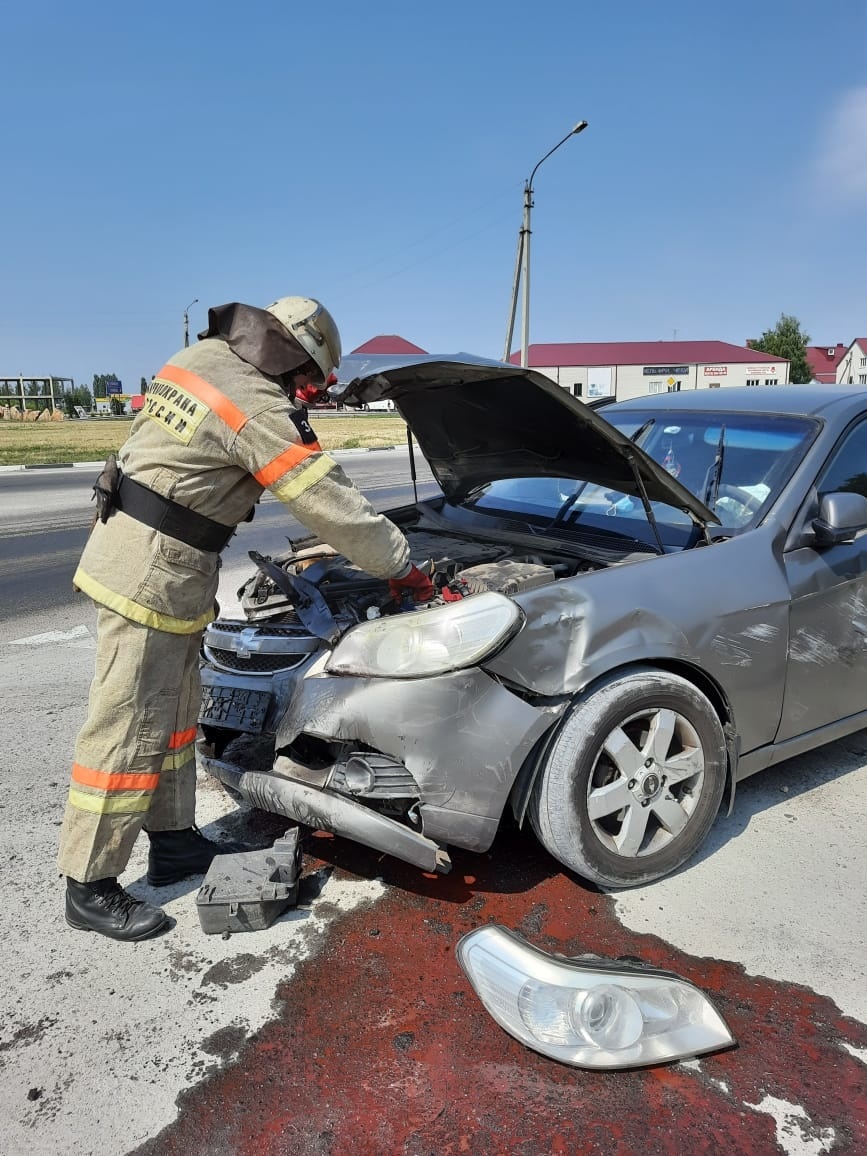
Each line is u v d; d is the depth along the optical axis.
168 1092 1.89
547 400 2.68
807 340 80.25
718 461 3.32
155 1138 1.78
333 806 2.33
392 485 15.37
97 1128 1.80
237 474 2.29
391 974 2.25
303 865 2.78
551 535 3.34
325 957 2.33
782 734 2.92
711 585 2.65
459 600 2.37
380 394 2.95
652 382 75.44
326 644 2.56
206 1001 2.18
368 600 2.82
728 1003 2.12
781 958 2.29
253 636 2.73
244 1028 2.08
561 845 2.42
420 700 2.27
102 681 2.33
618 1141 1.74
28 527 11.38
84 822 2.37
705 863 2.75
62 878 2.79
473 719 2.28
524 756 2.31
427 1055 1.97
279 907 2.48
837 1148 1.72
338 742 2.44
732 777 2.77
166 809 2.67
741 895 2.57
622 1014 1.96
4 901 2.65
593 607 2.41
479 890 2.61
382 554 2.33
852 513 2.84
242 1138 1.77
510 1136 1.76
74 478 19.16
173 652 2.38
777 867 2.73
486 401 2.97
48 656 5.35
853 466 3.22
